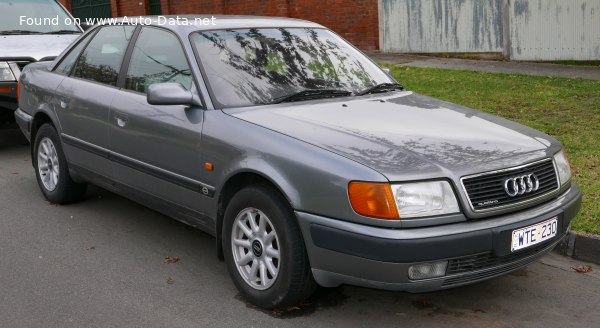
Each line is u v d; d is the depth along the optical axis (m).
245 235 4.21
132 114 4.98
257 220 4.14
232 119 4.29
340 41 5.53
